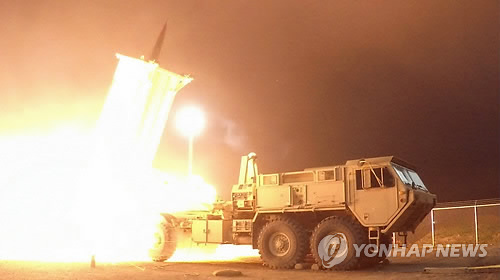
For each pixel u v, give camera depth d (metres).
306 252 17.70
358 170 17.27
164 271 16.00
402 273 15.25
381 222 16.64
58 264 16.92
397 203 16.50
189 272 15.91
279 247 17.80
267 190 18.56
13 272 14.35
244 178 20.17
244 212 19.31
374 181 16.97
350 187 17.25
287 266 17.52
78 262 17.95
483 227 24.33
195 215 20.66
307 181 18.02
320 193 17.66
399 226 17.00
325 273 16.05
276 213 18.56
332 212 17.91
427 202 17.80
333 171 17.59
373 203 16.83
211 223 19.66
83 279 13.45
